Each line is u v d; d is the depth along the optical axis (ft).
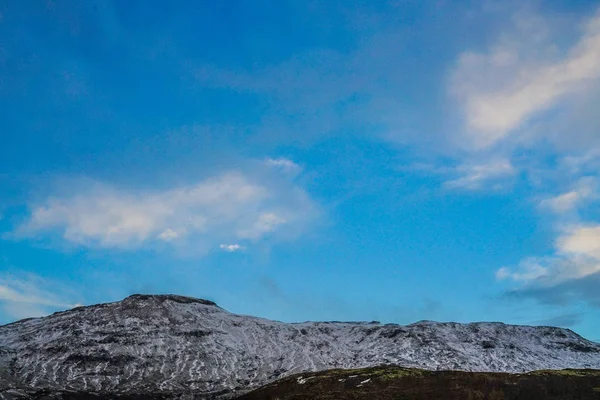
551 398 577.84
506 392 592.19
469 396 581.94
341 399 606.96
